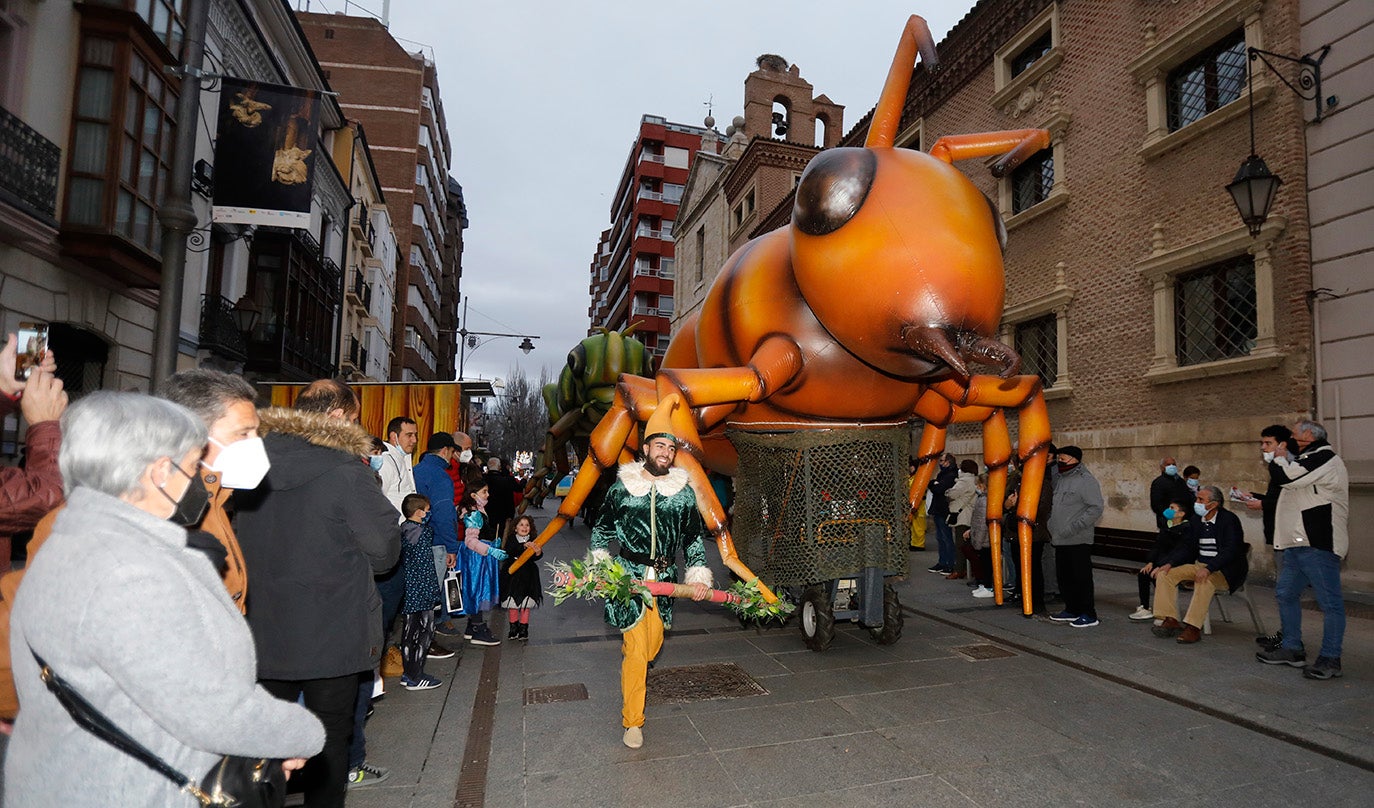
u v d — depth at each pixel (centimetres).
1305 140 857
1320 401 827
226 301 1447
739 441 559
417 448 1205
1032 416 573
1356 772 334
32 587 132
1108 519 1114
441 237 6022
